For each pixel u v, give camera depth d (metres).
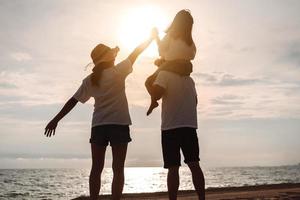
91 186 4.81
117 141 4.78
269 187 11.87
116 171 4.77
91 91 4.88
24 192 69.19
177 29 4.75
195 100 4.79
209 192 10.66
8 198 54.38
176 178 4.57
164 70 4.69
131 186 89.31
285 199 6.64
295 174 190.75
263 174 193.75
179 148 4.62
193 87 4.79
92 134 4.88
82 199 9.54
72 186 92.06
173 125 4.58
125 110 4.88
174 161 4.57
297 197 6.91
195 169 4.60
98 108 4.84
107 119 4.79
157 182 120.44
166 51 4.77
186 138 4.60
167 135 4.62
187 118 4.62
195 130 4.71
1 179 148.00
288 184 12.91
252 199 6.76
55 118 4.76
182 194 9.71
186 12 4.80
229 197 7.32
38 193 66.44
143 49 5.00
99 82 4.80
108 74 4.82
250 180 114.56
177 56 4.71
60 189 78.69
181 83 4.66
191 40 4.78
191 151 4.60
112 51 4.91
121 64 4.88
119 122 4.81
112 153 4.80
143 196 9.81
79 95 4.84
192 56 4.80
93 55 4.91
